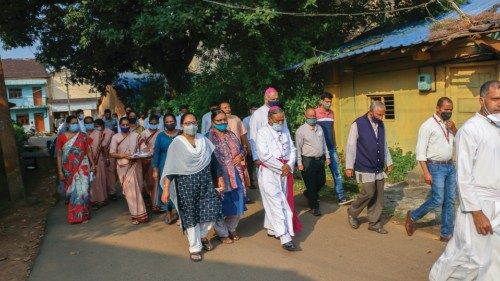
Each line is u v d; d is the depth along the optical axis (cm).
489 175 362
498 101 355
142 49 1753
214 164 571
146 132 779
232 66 1293
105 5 1305
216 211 553
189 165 538
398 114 1011
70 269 527
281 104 1220
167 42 1722
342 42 1271
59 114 5338
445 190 555
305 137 701
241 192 600
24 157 1359
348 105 1153
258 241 598
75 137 742
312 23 1211
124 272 510
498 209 361
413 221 588
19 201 897
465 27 776
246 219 710
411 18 1230
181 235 640
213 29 1152
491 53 800
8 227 720
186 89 1880
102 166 859
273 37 1219
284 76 1203
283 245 555
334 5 1231
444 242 562
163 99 1911
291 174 598
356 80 1125
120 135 734
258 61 1179
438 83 898
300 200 819
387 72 1027
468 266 364
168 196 546
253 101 1204
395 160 966
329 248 559
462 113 869
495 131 363
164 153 688
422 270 480
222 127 597
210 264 523
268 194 569
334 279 466
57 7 1738
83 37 1445
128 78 2481
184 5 1133
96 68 2014
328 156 733
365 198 605
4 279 504
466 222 367
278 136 582
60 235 669
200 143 548
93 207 848
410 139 982
